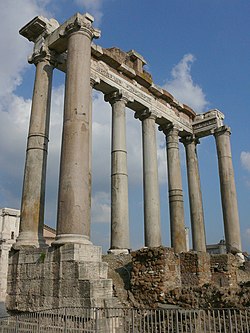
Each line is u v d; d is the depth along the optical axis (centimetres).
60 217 1484
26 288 1543
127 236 2272
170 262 1759
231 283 1959
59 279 1391
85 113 1630
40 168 1834
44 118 1930
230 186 2941
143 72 2792
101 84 2461
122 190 2341
